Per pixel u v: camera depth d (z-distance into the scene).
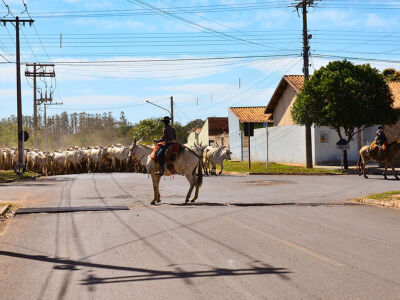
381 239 8.41
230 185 21.62
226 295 5.28
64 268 6.63
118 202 14.78
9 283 5.93
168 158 14.23
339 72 30.56
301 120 31.36
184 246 7.91
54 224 10.40
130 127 143.75
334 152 36.19
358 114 29.45
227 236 8.73
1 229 9.98
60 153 38.00
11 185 23.17
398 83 41.41
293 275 6.06
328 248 7.66
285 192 18.03
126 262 6.89
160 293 5.40
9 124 101.81
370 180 23.77
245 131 33.34
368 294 5.27
